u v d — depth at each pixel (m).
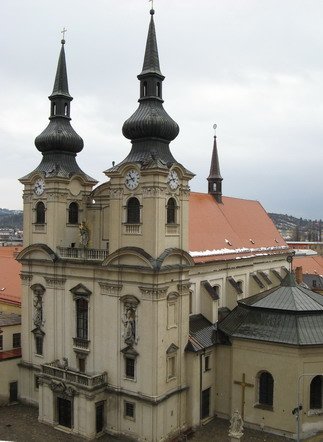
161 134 49.62
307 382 48.59
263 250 74.44
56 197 54.91
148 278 46.62
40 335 56.59
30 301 57.97
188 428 50.50
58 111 57.78
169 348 48.28
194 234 61.88
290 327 49.94
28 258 57.38
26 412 55.22
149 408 46.75
